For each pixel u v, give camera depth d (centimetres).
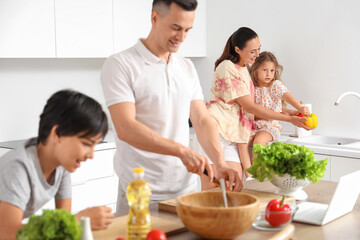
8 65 354
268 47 390
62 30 337
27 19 321
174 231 152
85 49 349
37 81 370
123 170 212
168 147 181
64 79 385
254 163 193
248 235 151
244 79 324
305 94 376
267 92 347
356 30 349
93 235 146
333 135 367
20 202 141
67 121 137
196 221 140
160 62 204
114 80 196
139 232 134
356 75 352
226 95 324
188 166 178
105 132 145
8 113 357
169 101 205
